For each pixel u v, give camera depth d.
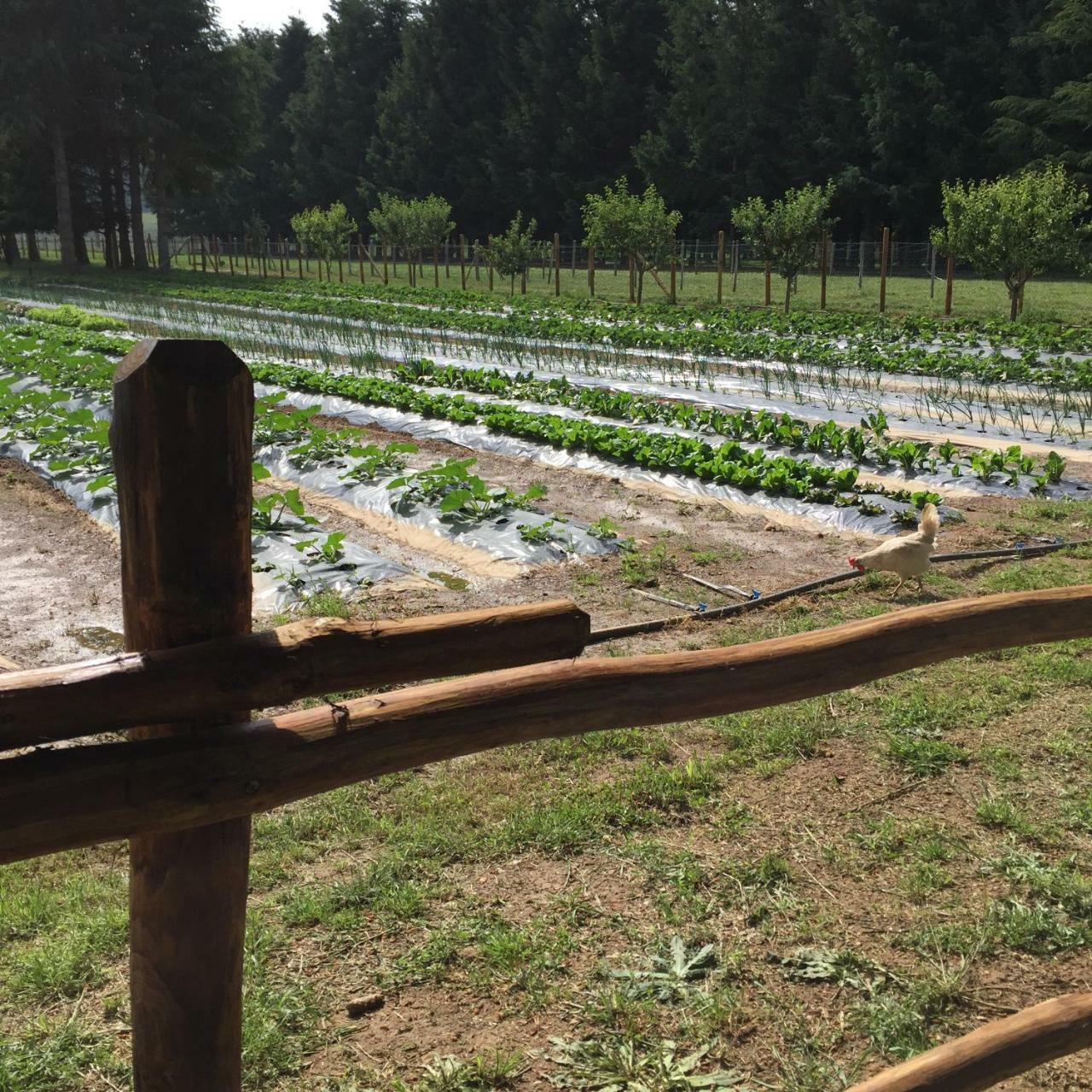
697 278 44.84
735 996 3.71
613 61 62.09
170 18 50.88
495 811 5.00
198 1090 2.12
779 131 55.75
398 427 15.03
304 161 79.69
